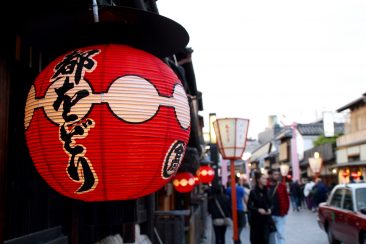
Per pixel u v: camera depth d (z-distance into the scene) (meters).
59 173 2.44
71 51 2.70
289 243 12.43
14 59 3.36
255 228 9.37
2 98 3.16
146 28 2.93
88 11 2.71
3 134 3.14
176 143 2.64
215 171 18.77
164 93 2.57
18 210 3.28
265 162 64.81
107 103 2.38
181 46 3.18
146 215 7.58
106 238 5.03
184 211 8.18
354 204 9.93
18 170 3.34
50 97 2.43
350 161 32.47
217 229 10.41
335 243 11.40
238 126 9.62
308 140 46.69
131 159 2.40
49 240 3.68
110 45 2.65
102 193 2.48
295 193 24.39
